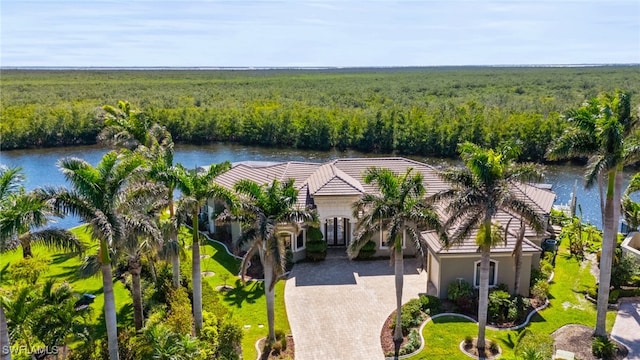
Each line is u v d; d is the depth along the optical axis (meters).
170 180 23.36
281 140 91.31
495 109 87.94
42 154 83.06
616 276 29.73
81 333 22.98
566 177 64.69
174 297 27.38
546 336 24.81
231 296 30.39
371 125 85.19
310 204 35.66
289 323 27.19
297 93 132.75
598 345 23.75
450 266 28.98
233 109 96.94
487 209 22.50
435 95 128.88
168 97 117.00
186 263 32.88
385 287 31.33
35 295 22.38
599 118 23.81
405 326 26.17
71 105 97.69
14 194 18.70
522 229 27.72
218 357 22.53
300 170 41.53
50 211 18.61
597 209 51.50
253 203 23.53
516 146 23.73
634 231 35.34
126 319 27.50
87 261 23.14
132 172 20.41
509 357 22.59
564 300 29.30
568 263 34.47
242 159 81.25
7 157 80.69
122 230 19.73
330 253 36.66
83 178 19.33
